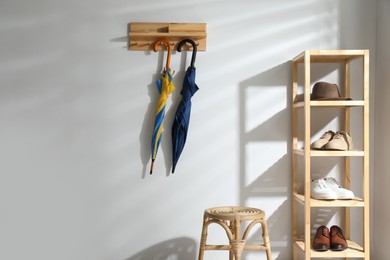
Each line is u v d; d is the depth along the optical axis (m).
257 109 2.99
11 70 2.97
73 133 2.99
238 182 2.99
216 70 2.99
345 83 2.95
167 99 2.99
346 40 2.99
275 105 2.99
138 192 3.00
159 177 2.99
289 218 2.99
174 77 2.99
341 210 2.98
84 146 2.99
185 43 2.96
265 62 2.99
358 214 2.98
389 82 2.81
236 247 2.56
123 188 3.00
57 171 2.99
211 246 2.63
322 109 2.98
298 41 2.99
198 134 2.99
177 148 2.94
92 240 2.99
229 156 3.00
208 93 2.99
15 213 2.97
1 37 2.97
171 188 2.99
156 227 3.00
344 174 2.97
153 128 2.99
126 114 3.00
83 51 2.99
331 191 2.62
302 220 2.98
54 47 2.99
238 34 2.99
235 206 2.98
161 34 2.91
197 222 3.00
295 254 2.91
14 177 2.97
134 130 3.00
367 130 2.60
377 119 2.96
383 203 2.88
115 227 3.00
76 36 2.98
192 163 3.00
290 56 2.99
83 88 2.99
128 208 3.00
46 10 2.98
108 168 2.99
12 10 2.97
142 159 3.00
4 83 2.97
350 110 2.98
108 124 3.00
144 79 2.99
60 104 2.99
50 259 2.98
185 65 2.99
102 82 2.99
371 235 3.01
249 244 2.99
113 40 2.99
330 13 2.99
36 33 2.98
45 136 2.98
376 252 2.97
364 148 2.60
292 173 2.96
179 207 3.00
